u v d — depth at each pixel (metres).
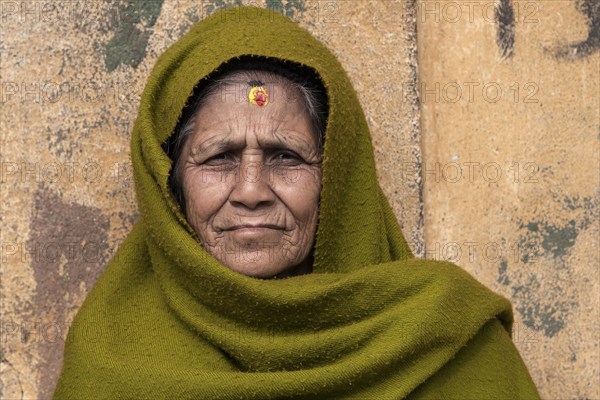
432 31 2.51
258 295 1.91
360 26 2.45
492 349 2.04
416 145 2.46
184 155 2.04
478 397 1.97
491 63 2.54
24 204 2.26
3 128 2.26
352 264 2.12
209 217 2.00
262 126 1.97
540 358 2.51
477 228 2.50
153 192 1.99
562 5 2.58
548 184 2.54
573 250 2.55
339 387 1.86
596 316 2.55
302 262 2.12
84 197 2.29
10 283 2.25
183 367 1.90
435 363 1.91
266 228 1.99
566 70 2.57
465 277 2.03
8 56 2.28
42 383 2.25
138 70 2.34
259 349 1.90
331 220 2.06
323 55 2.09
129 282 2.07
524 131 2.54
